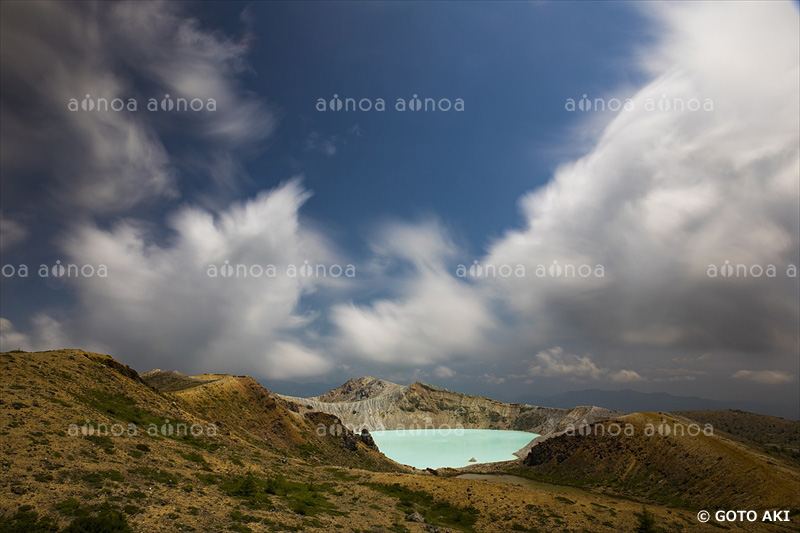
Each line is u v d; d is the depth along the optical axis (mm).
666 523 91625
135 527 38844
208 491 56031
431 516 78188
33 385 73938
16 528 34062
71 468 48469
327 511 63969
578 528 79750
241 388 183000
